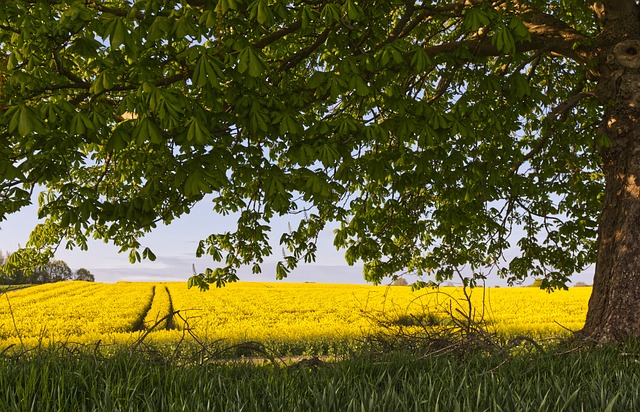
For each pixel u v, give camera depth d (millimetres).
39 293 39281
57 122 4727
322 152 5090
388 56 5109
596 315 6820
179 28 4402
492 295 33656
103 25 4328
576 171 10219
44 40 4992
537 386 3805
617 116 7293
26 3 5137
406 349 5375
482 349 5230
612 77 7320
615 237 6996
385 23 7129
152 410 3324
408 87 7426
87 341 14273
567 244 11078
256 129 5047
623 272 6730
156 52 5309
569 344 6137
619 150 7199
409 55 6410
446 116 5547
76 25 4488
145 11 4547
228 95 5312
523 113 7059
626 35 7391
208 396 3656
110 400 3445
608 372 4641
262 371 4547
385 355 5086
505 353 4988
